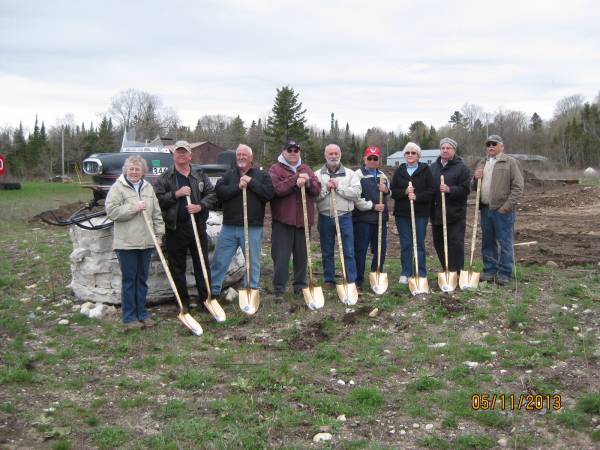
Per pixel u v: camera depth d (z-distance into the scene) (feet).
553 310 23.90
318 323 22.86
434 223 27.91
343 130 315.99
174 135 222.69
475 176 28.09
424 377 17.71
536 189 98.53
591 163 204.13
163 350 20.74
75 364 19.61
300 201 25.43
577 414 15.31
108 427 15.03
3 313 25.03
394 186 27.78
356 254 27.89
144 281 23.48
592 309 23.65
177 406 16.21
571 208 72.49
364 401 16.38
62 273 31.58
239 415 15.53
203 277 24.76
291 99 176.76
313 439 14.48
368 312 24.22
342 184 26.23
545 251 37.06
